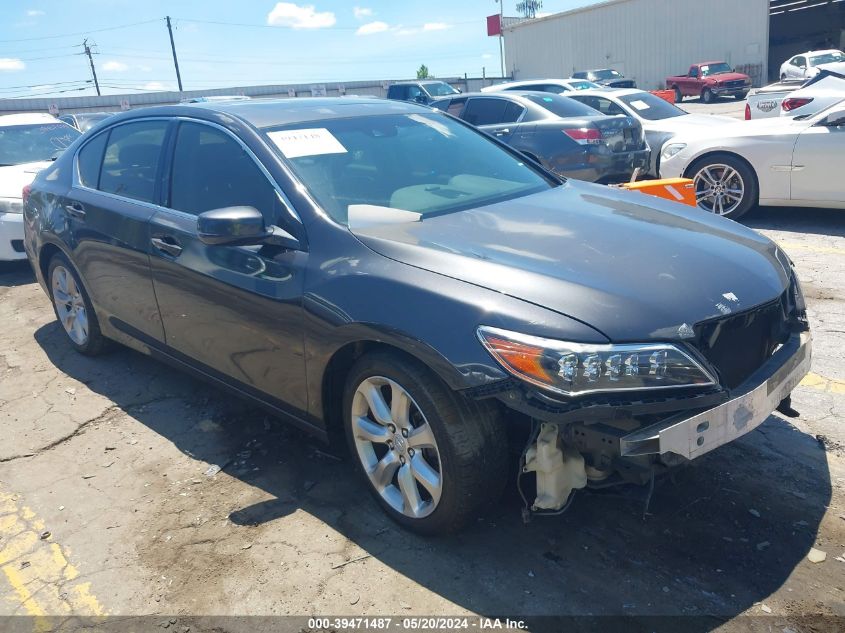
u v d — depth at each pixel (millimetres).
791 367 2803
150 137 4113
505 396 2408
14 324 5926
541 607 2529
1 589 2801
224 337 3498
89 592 2748
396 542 2914
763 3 32812
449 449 2611
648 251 2816
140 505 3287
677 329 2430
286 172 3273
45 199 4852
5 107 30516
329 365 2984
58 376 4777
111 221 4133
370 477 3043
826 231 7426
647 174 9727
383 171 3527
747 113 13781
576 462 2572
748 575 2627
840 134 7109
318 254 3004
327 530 3021
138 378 4676
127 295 4152
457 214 3236
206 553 2924
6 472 3639
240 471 3520
